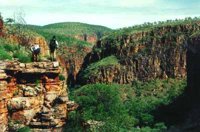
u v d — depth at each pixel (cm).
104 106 10462
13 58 6938
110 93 11038
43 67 6800
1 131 6269
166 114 15550
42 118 6662
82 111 9138
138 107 17875
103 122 9025
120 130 10012
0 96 6278
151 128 13488
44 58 7469
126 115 11150
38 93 6750
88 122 8444
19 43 8794
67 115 7119
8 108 6512
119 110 10950
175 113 12569
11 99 6556
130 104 19612
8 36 8838
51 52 7544
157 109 16750
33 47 7081
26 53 7575
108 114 10300
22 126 6519
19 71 6619
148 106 17938
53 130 6756
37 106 6738
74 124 7256
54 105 6838
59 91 6962
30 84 6731
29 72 6681
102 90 11006
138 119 15550
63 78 7438
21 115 6581
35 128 6638
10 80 6562
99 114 9606
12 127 6469
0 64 6397
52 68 6850
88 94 11238
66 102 7031
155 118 15750
